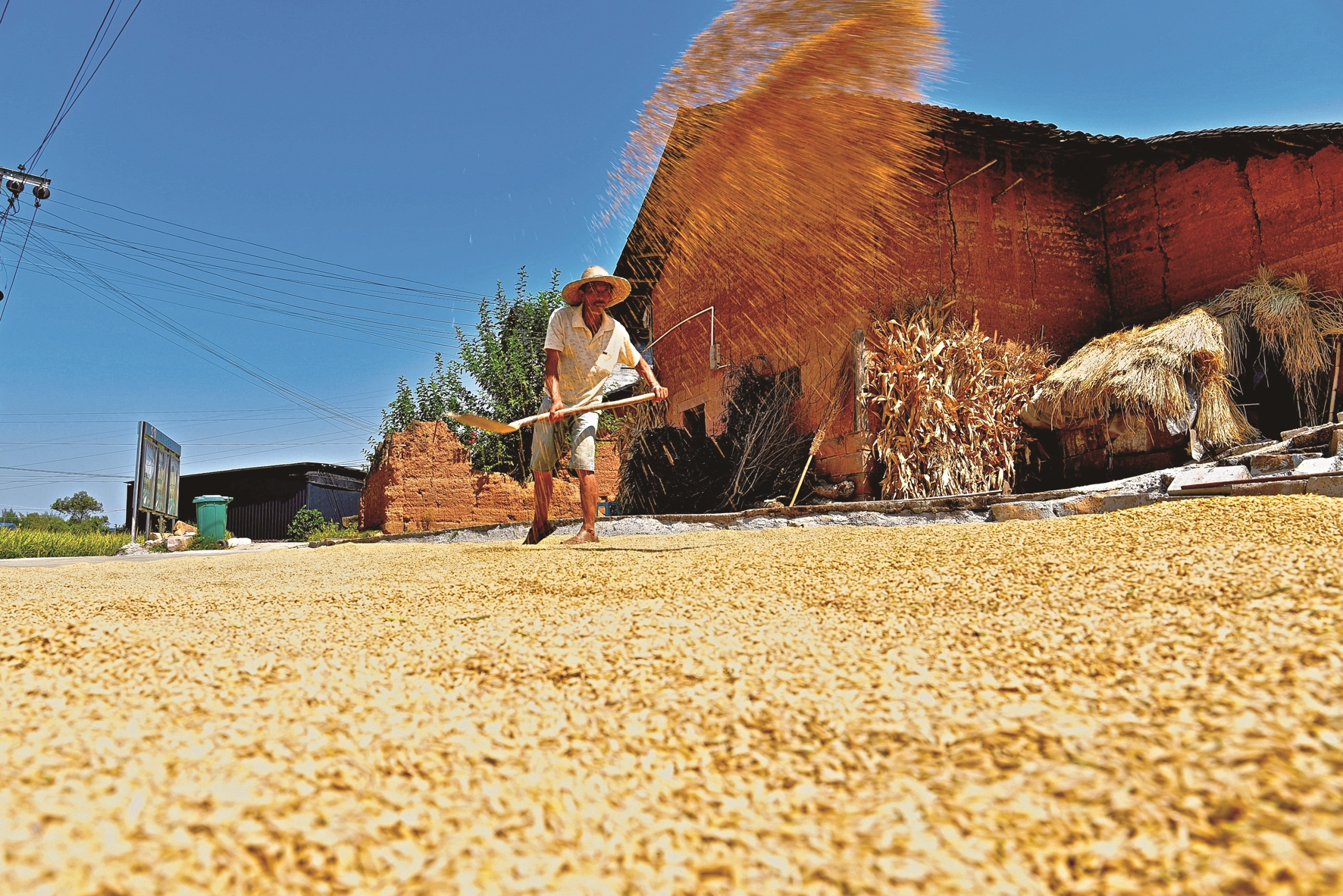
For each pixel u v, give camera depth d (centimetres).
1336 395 825
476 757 133
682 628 211
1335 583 191
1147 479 643
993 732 135
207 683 162
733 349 1130
